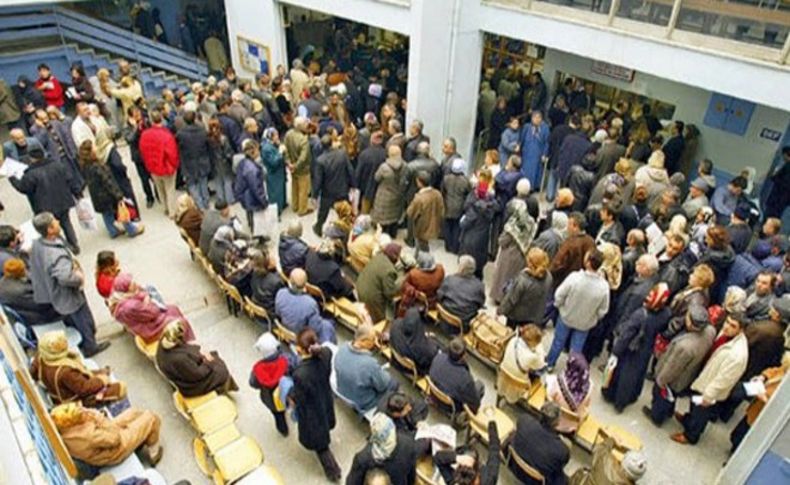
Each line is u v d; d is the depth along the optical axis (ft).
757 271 19.15
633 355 17.44
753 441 14.58
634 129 32.32
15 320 17.93
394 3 29.45
